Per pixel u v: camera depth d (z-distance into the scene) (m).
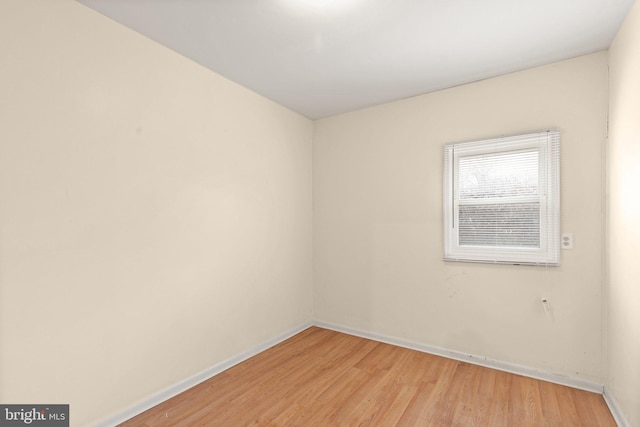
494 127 2.64
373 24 1.95
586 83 2.29
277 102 3.22
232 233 2.72
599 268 2.24
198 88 2.45
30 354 1.60
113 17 1.90
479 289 2.70
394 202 3.16
